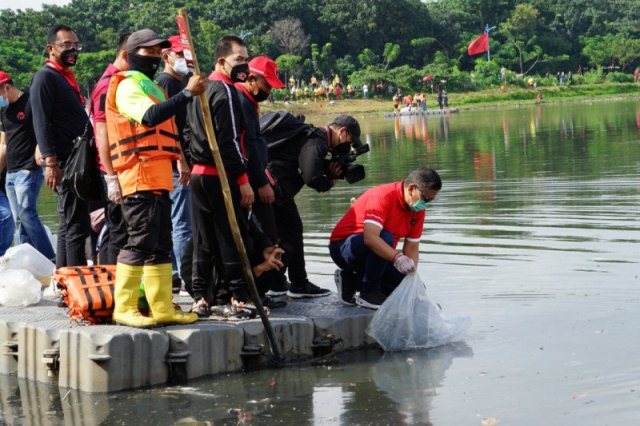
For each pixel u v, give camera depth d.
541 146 24.14
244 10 83.12
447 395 5.73
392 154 24.31
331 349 6.85
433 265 9.43
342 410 5.56
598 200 13.07
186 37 6.01
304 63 80.50
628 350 6.38
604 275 8.61
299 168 7.40
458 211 12.88
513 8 102.94
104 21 71.31
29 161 8.52
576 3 106.38
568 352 6.43
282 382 6.18
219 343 6.40
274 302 7.16
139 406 5.77
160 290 6.34
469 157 21.94
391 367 6.43
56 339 6.34
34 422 5.57
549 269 8.98
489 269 9.12
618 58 99.00
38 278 7.98
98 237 7.98
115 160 6.26
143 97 6.09
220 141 6.50
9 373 6.70
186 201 7.71
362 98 73.25
